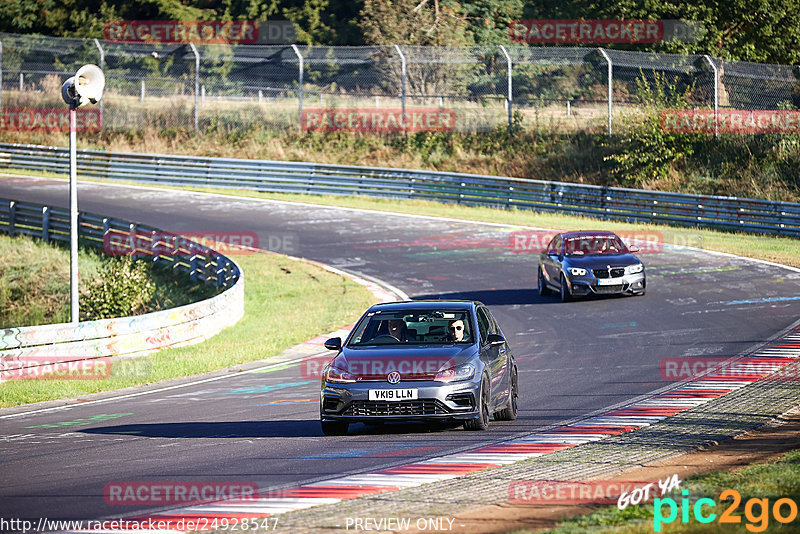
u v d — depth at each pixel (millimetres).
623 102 179875
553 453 35156
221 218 143750
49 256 123250
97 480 33000
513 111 183125
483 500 27938
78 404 53969
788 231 125625
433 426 43094
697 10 185125
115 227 123188
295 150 189500
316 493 29719
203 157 174000
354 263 113688
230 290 86500
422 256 116312
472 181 154125
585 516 25094
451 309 44531
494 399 42219
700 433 38156
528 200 149375
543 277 92312
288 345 75812
